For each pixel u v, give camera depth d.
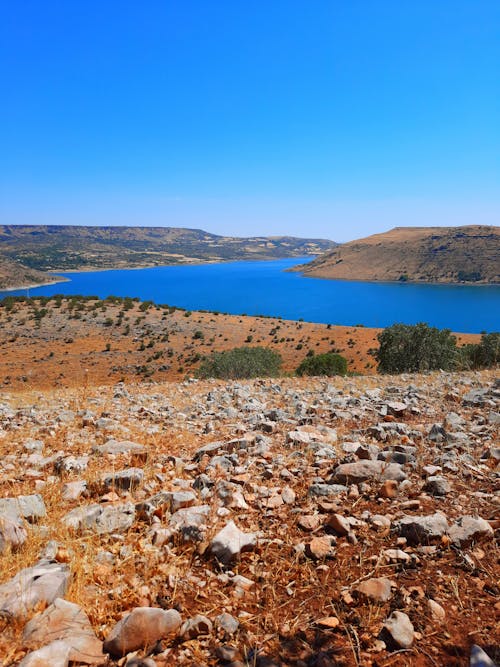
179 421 8.66
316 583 3.14
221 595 3.01
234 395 11.84
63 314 100.88
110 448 6.52
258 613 2.85
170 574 3.19
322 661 2.38
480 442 6.30
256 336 95.38
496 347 22.62
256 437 6.98
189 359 77.31
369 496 4.59
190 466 5.71
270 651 2.49
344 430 7.41
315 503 4.48
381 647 2.52
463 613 2.80
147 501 4.36
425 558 3.40
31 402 12.06
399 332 29.80
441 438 6.43
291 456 6.03
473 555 3.39
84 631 2.54
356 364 75.94
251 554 3.52
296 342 91.44
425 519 3.70
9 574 3.10
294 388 13.40
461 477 5.00
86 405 10.93
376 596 2.91
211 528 3.87
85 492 4.87
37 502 4.23
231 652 2.44
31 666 2.17
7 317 95.88
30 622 2.52
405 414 8.19
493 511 4.12
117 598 2.91
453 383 11.97
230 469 5.57
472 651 2.42
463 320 194.25
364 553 3.52
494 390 9.70
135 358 77.12
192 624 2.61
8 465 5.90
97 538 3.71
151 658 2.41
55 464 5.84
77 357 75.81
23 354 76.12
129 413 9.61
